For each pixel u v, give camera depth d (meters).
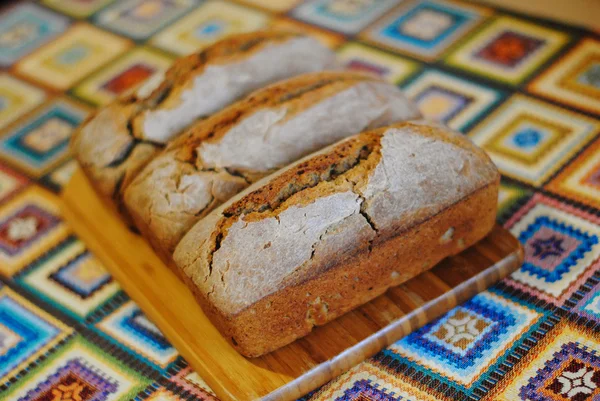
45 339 0.80
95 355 0.78
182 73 0.82
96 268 0.85
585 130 0.90
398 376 0.72
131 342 0.78
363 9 1.11
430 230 0.73
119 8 1.19
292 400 0.71
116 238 0.83
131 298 0.80
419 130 0.74
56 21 1.19
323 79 0.80
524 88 0.96
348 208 0.71
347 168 0.73
